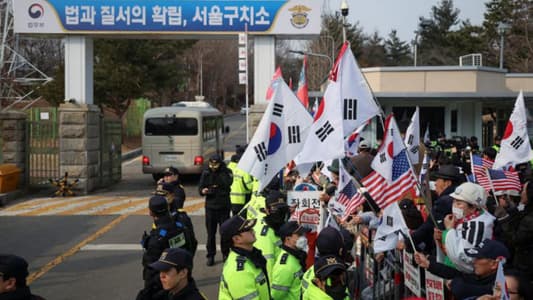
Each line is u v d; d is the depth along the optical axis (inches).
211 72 3029.0
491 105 1043.9
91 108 780.0
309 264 256.7
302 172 343.6
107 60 1384.1
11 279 152.7
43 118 778.8
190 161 901.8
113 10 757.3
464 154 577.6
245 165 272.5
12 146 767.1
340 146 260.7
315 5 755.4
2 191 702.5
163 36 781.9
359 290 276.1
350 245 229.0
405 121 638.5
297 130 280.7
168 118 901.2
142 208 653.3
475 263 168.2
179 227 260.5
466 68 1017.5
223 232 189.8
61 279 375.9
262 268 189.3
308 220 299.3
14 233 524.4
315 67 1641.2
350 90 262.8
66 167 768.3
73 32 760.3
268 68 768.9
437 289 192.2
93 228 544.7
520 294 163.2
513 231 248.8
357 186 274.2
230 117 2992.1
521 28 1745.8
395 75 1028.5
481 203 195.5
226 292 189.3
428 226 230.4
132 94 1421.0
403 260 229.6
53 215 612.1
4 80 1411.2
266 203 233.0
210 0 756.6
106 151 855.7
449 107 1018.1
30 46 2169.0
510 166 402.6
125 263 416.5
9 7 1471.5
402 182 223.9
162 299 188.7
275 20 756.6
